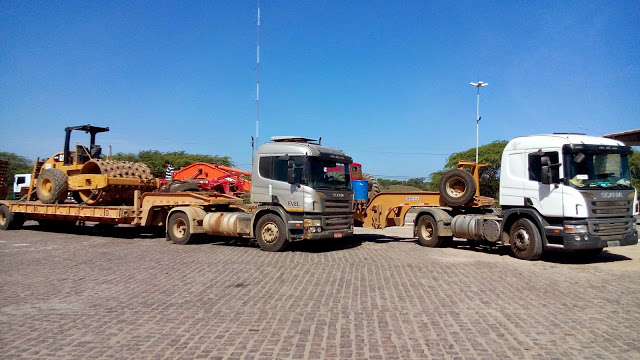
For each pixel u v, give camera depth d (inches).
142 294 294.4
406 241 620.1
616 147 438.3
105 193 630.5
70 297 285.4
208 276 356.5
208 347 195.6
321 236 491.5
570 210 416.8
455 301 277.6
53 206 668.1
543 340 205.6
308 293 297.9
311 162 496.1
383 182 1406.3
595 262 437.1
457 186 544.1
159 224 623.8
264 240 508.7
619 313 252.2
